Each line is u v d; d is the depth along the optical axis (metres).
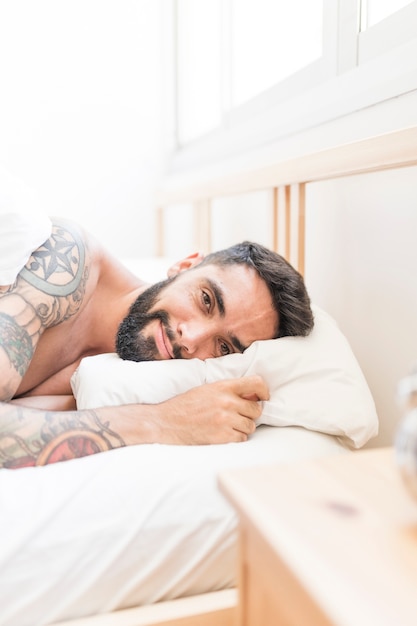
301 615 0.36
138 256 2.38
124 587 0.69
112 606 0.68
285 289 1.02
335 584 0.34
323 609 0.33
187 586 0.72
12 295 0.93
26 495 0.69
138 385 0.95
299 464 0.48
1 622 0.64
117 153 2.30
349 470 0.47
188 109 2.35
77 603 0.66
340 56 1.31
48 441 0.80
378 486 0.44
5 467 0.78
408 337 1.07
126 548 0.68
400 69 1.08
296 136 1.47
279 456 0.83
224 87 1.99
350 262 1.25
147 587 0.70
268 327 1.02
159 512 0.71
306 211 1.44
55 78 2.19
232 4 1.93
